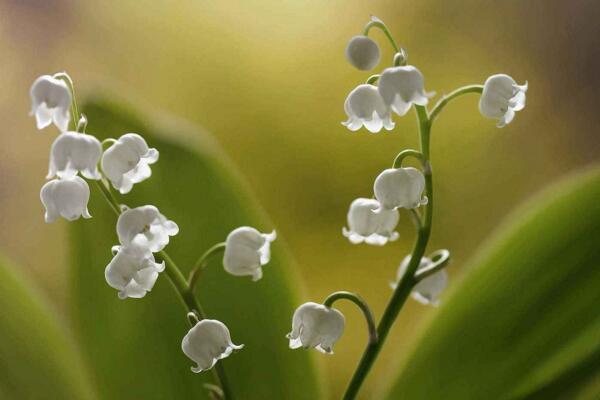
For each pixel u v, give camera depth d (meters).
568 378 0.36
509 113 0.32
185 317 0.38
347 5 0.49
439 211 0.50
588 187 0.38
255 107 0.50
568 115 0.51
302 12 0.49
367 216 0.32
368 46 0.32
